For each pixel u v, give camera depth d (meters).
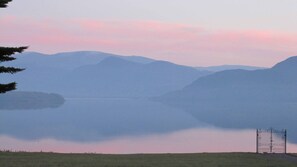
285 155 43.31
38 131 163.75
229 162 38.19
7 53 39.47
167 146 104.25
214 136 136.88
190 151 88.44
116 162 37.38
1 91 40.12
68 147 102.69
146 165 36.00
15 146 102.69
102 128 184.12
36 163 36.00
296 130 167.50
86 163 36.53
